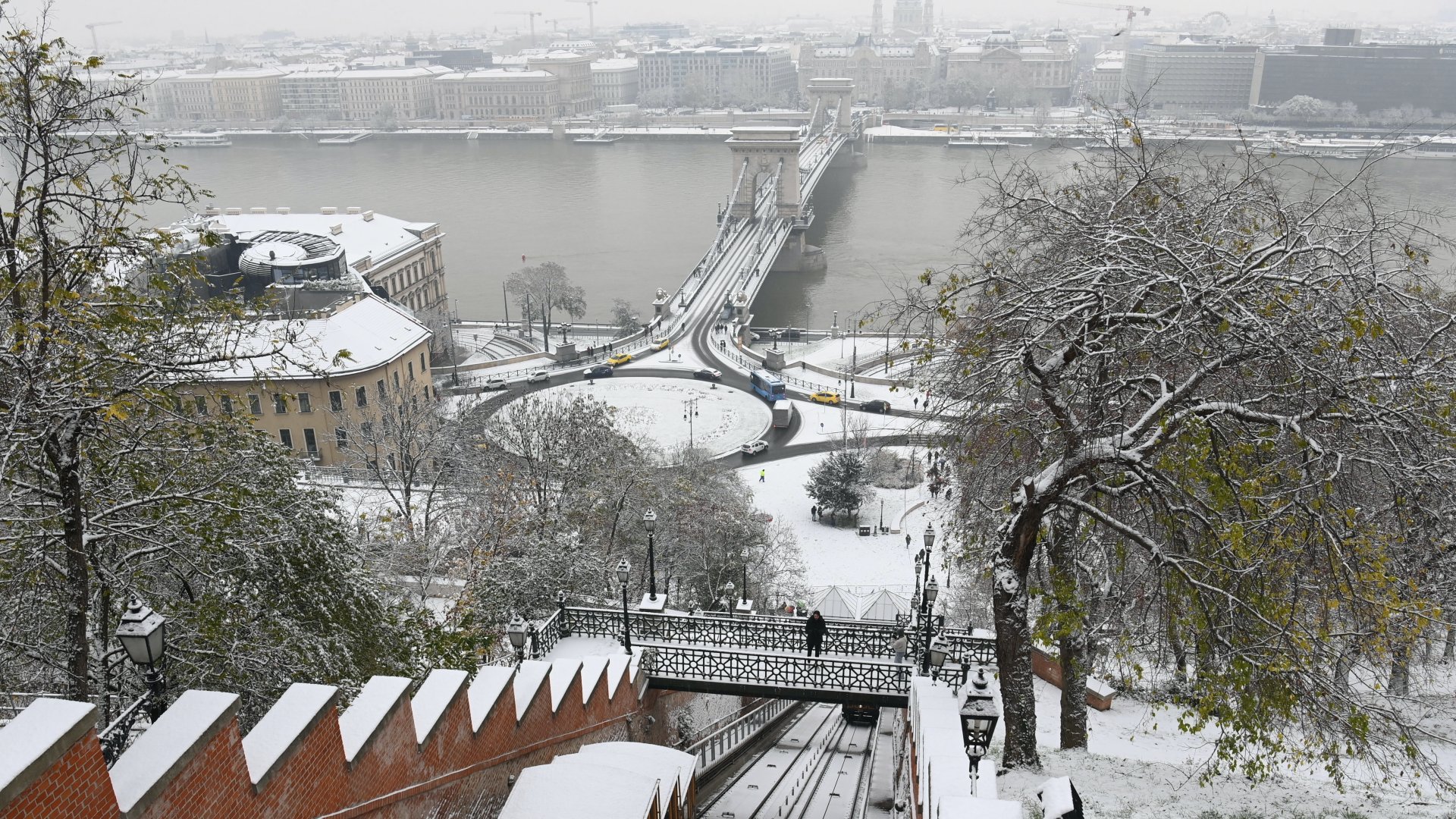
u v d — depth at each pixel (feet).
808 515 249.14
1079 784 63.36
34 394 49.55
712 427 313.32
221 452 64.44
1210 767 67.00
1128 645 70.59
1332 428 59.77
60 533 54.39
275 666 65.57
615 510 156.04
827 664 81.97
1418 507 56.70
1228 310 52.80
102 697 56.29
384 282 405.59
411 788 45.32
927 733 56.13
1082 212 64.90
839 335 433.07
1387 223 56.59
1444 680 97.35
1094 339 56.70
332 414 243.40
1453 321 55.06
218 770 32.35
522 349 426.10
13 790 24.73
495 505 133.28
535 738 61.52
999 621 64.59
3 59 50.34
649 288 520.83
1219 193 62.03
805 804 80.84
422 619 89.10
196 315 63.21
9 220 52.21
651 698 87.04
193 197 59.16
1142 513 68.90
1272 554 57.36
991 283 64.90
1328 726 57.98
